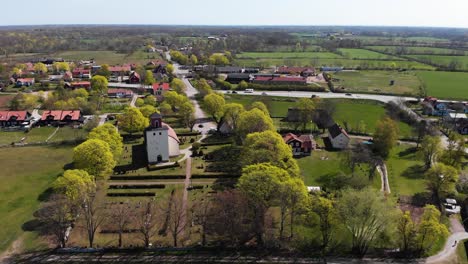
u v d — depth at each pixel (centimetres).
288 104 19175
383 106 18775
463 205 9062
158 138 11475
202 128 15412
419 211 8812
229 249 7425
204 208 8838
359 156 11331
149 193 9612
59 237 7375
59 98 18362
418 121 15438
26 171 11075
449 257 7175
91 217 7731
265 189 7594
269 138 9800
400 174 10938
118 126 15250
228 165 11488
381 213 7044
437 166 9575
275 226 8188
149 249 7381
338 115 17125
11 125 15662
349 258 7150
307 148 12481
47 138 14225
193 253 7288
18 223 8312
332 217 7350
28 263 6950
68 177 7969
